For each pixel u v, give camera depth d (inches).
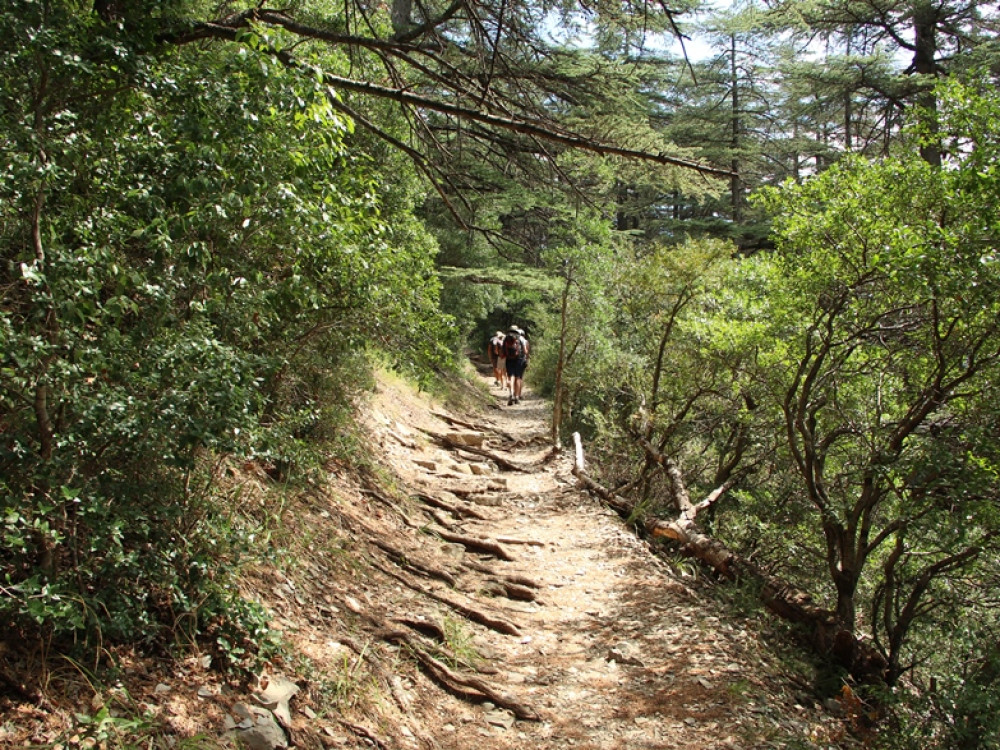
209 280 128.4
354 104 290.5
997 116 205.8
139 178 124.0
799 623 244.1
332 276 185.8
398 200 327.0
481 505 347.6
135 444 112.2
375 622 182.2
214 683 122.6
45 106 119.9
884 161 236.7
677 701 179.3
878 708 203.6
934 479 207.0
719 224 932.6
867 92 754.8
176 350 112.8
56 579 106.6
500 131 275.6
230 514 153.6
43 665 102.6
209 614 127.3
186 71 134.3
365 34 285.1
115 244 122.2
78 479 109.5
